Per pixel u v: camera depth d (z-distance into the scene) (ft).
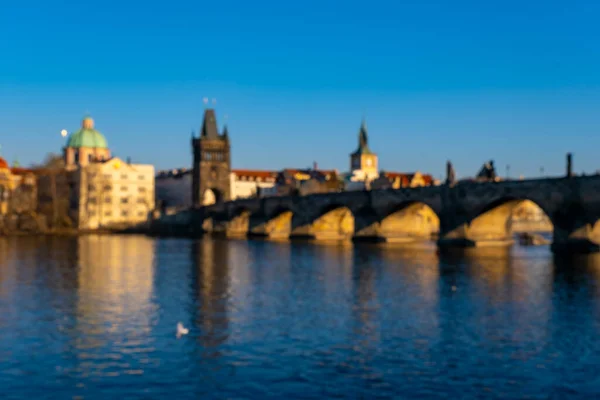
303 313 189.06
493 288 240.12
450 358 140.05
